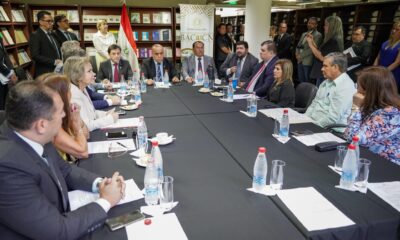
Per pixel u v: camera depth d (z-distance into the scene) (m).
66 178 1.30
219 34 6.68
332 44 4.73
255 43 5.83
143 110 2.65
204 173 1.46
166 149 1.76
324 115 2.57
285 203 1.19
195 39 6.45
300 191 1.28
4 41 4.40
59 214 0.97
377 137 1.80
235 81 3.76
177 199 1.22
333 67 2.49
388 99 1.80
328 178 1.41
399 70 4.23
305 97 3.17
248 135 2.01
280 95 3.15
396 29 4.35
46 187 1.02
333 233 1.02
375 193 1.27
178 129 2.13
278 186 1.31
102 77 4.14
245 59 4.23
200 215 1.11
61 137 1.51
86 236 0.99
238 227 1.04
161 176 1.33
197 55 4.52
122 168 1.51
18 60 4.98
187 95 3.30
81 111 2.09
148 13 6.42
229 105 2.85
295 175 1.44
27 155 0.97
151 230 1.02
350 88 2.46
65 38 4.89
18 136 0.99
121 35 5.40
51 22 4.55
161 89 3.63
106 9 6.21
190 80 4.14
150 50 6.59
